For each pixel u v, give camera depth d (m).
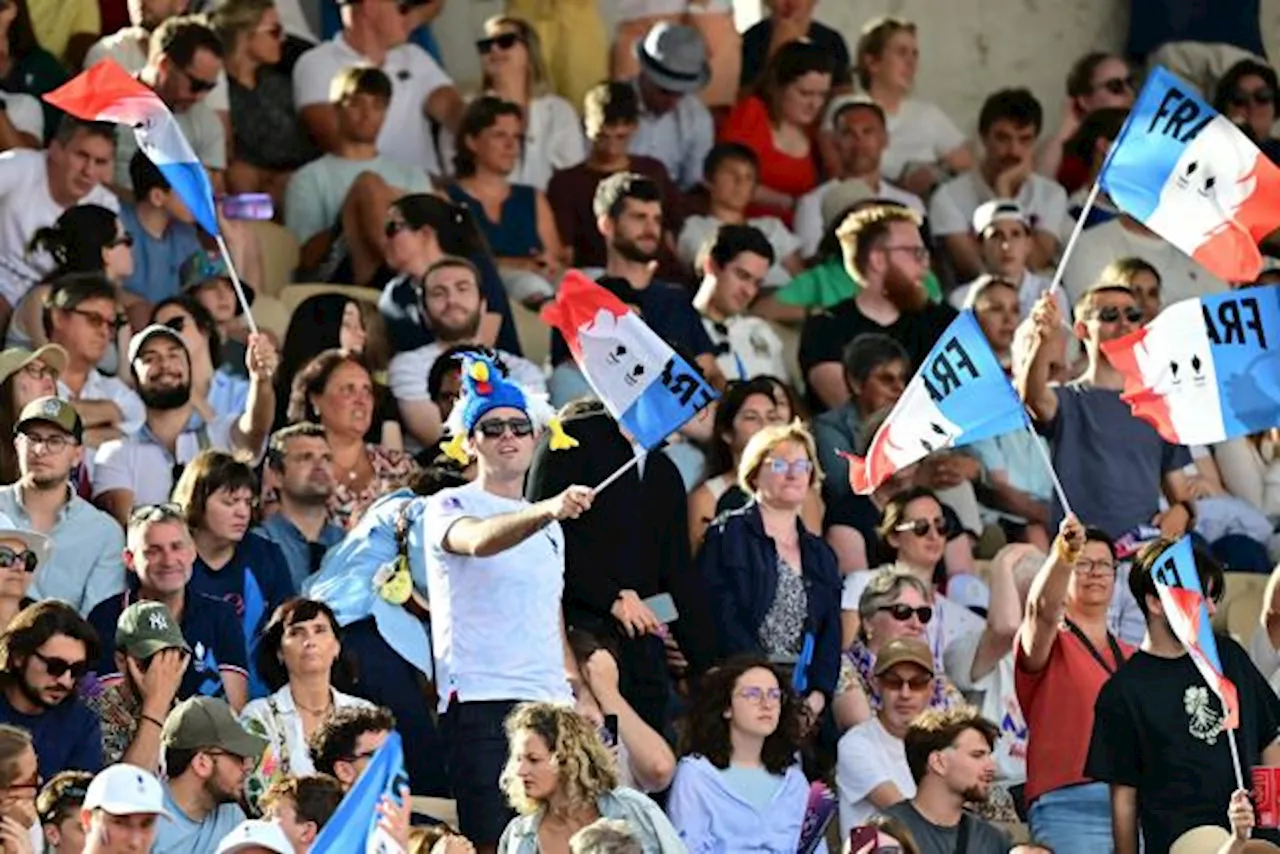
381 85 58.66
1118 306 53.59
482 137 59.41
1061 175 65.88
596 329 41.25
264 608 45.91
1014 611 49.66
